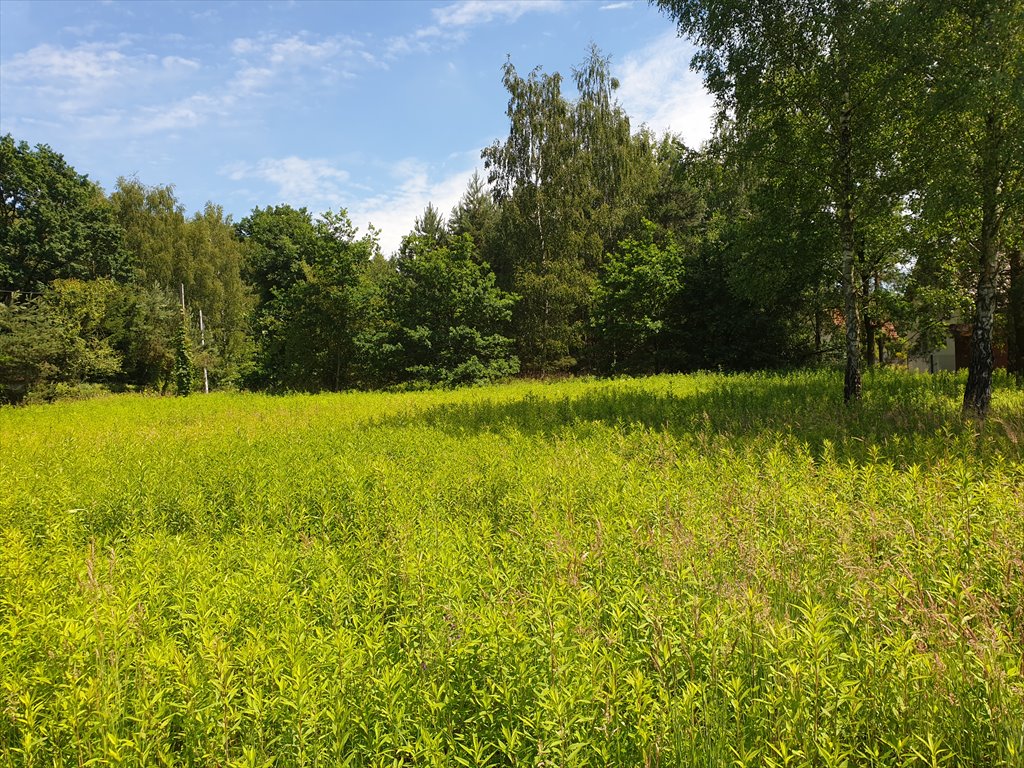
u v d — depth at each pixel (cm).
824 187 1377
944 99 1096
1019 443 688
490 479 664
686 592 337
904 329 2698
